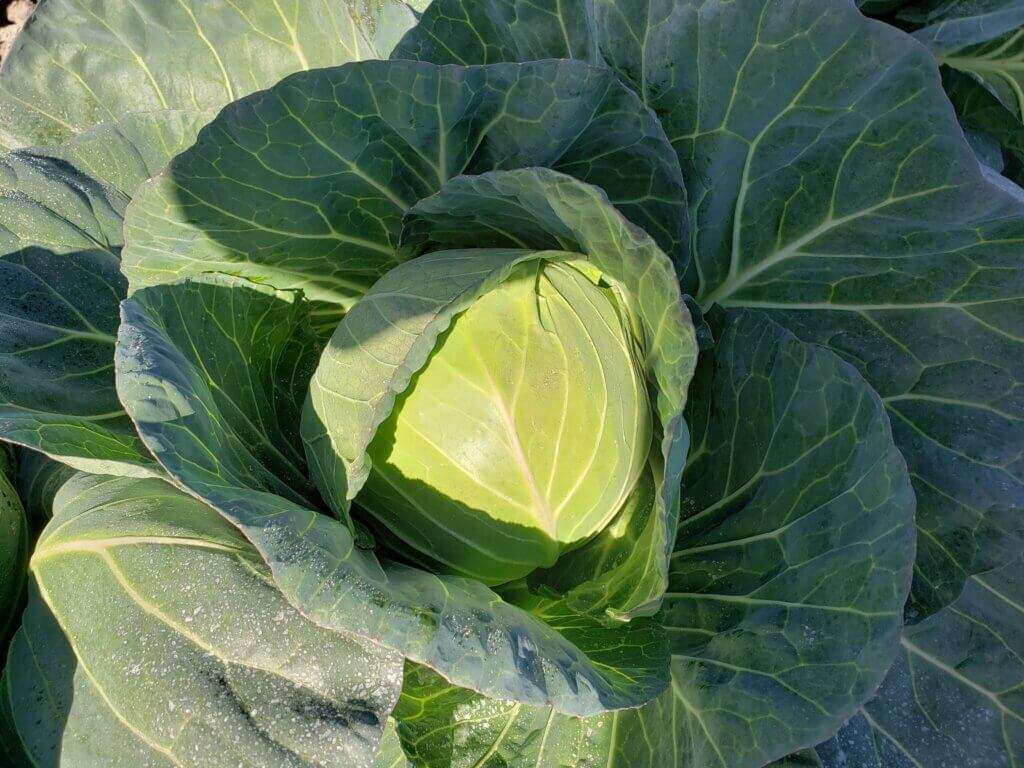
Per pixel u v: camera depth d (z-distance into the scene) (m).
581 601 0.42
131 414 0.33
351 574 0.32
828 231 0.45
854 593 0.38
